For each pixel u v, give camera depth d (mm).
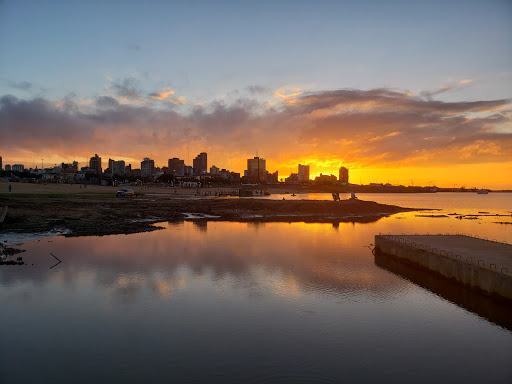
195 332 17484
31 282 25062
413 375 14062
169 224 59156
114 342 16391
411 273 29203
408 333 17875
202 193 168625
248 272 28578
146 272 28047
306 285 25406
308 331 17797
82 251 35500
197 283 25344
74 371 14016
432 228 61000
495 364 15055
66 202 73188
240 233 50250
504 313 20625
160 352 15523
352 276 28078
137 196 112938
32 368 14195
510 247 30281
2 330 17531
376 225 64125
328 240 45406
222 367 14359
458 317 20031
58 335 17047
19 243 39000
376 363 14906
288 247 39844
